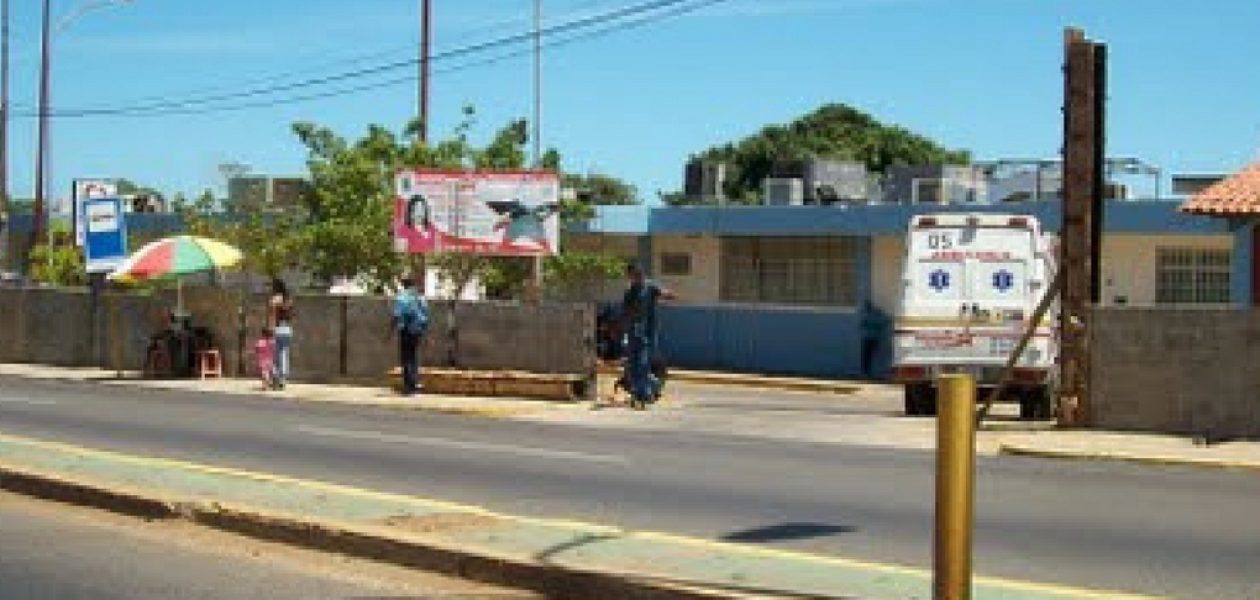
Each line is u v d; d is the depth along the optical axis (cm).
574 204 3822
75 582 953
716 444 1778
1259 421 1812
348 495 1240
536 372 2564
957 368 2259
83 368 3341
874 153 7181
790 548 1027
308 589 930
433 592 921
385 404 2405
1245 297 3067
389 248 3425
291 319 2858
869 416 2283
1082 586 903
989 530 1116
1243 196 2303
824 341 3797
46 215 4328
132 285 3559
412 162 3556
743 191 7069
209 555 1042
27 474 1327
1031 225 2277
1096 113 1944
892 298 3678
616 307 3628
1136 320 1888
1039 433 1880
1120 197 3578
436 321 2684
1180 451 1645
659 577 888
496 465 1523
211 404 2341
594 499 1279
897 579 897
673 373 3775
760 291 3950
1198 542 1066
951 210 3447
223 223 4181
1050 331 2255
